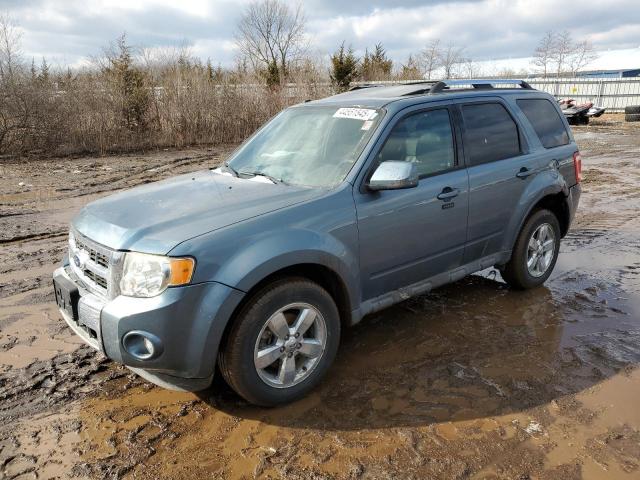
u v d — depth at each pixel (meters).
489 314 4.51
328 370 3.64
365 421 3.07
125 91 17.64
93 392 3.41
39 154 15.44
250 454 2.80
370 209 3.47
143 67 20.41
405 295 3.88
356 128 3.78
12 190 10.41
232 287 2.83
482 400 3.25
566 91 32.97
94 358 3.83
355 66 27.22
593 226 7.34
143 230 2.92
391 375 3.56
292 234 3.08
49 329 4.30
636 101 31.16
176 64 21.14
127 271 2.82
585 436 2.90
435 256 3.99
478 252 4.38
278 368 3.20
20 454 2.82
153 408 3.23
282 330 3.11
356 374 3.58
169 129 18.33
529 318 4.42
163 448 2.86
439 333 4.17
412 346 3.96
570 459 2.72
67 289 3.17
